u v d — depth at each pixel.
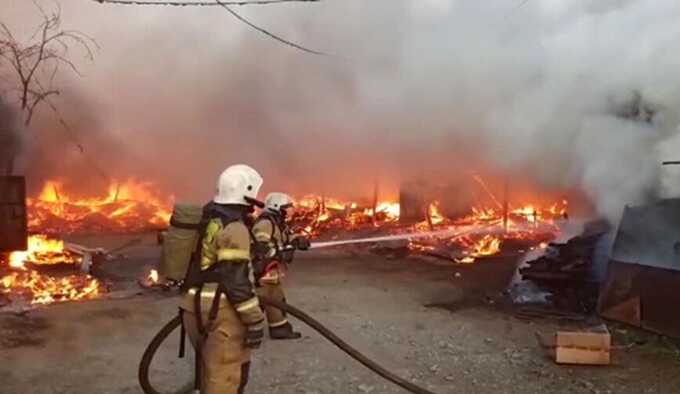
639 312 7.13
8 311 7.75
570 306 8.17
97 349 6.38
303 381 5.53
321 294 8.99
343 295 8.94
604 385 5.49
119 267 11.23
